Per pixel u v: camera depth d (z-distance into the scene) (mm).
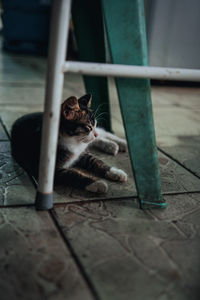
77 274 485
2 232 555
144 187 646
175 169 819
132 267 503
